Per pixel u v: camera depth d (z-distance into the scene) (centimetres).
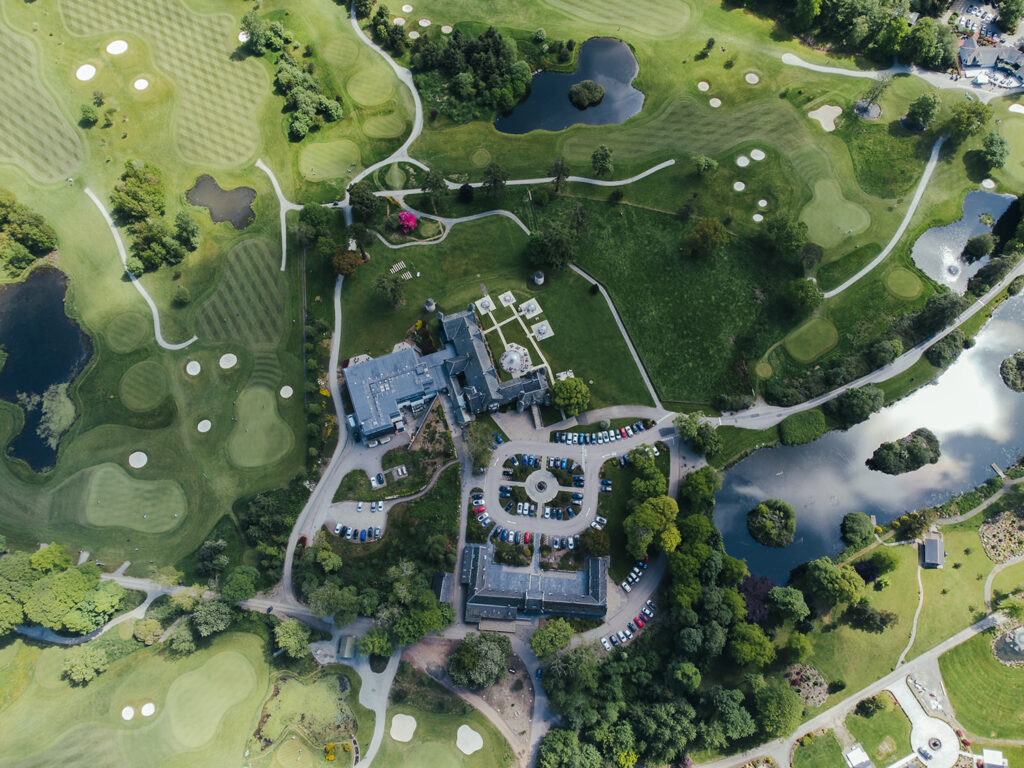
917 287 12975
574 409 11481
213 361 12238
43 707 10000
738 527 11400
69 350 12219
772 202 13725
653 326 12619
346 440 11681
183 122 14125
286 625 10062
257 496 11119
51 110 13925
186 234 12794
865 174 14038
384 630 10112
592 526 11069
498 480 11406
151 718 10025
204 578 10806
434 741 9950
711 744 9475
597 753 9375
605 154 13338
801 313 12669
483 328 12531
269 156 14000
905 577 10900
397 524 11112
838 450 11956
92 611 10150
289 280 12888
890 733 10044
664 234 13375
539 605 10369
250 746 9912
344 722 10038
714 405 12088
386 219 13338
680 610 10144
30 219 12544
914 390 12344
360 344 12400
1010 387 12394
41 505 11206
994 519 11325
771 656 9875
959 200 13825
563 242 12519
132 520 11175
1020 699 10212
